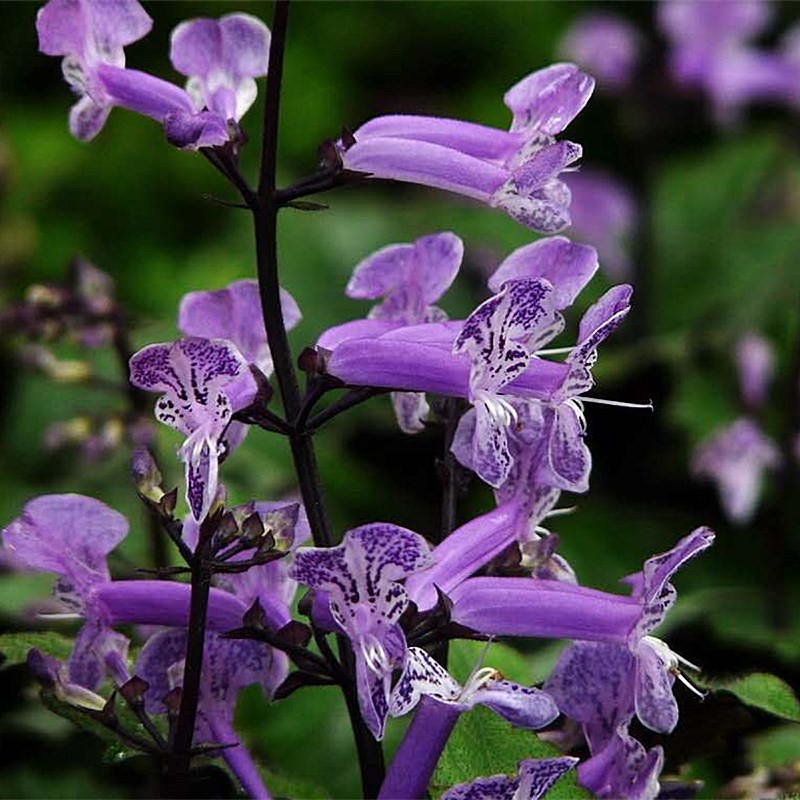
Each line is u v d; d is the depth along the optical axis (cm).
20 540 33
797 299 63
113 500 52
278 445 57
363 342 32
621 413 61
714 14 71
